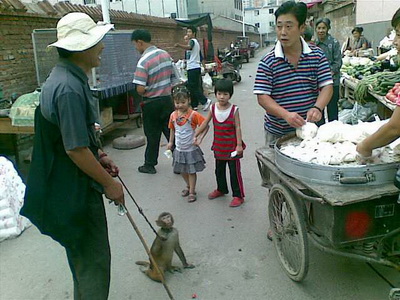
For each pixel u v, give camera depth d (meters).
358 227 2.40
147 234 3.93
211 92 12.97
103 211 2.45
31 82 7.06
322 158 2.61
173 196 4.83
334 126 2.93
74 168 2.26
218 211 4.34
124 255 3.57
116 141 7.09
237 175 4.35
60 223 2.26
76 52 2.23
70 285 3.20
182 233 3.91
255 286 3.04
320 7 23.11
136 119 8.57
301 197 2.50
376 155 2.59
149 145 5.60
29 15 6.89
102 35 2.31
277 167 2.91
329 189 2.42
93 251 2.41
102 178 2.27
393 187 2.39
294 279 2.98
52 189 2.26
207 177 5.38
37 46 6.65
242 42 29.48
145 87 5.40
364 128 2.86
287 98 3.25
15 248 3.81
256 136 7.22
